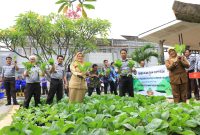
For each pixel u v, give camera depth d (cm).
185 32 1666
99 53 3077
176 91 824
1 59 2556
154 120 380
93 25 2098
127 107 575
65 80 1138
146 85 1344
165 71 1258
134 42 3488
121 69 977
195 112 496
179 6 188
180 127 387
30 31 1989
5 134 345
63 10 227
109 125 404
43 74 1017
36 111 779
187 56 1145
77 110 589
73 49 2194
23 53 2548
